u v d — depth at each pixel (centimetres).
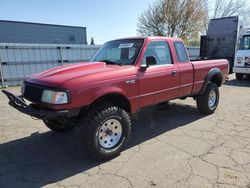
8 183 315
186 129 501
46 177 328
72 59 1306
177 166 348
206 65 570
